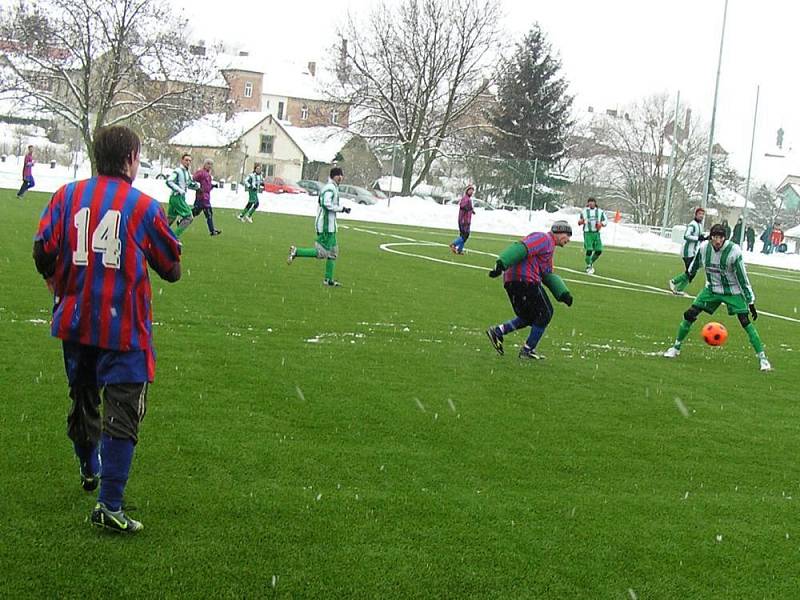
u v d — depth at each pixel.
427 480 5.88
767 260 44.25
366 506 5.31
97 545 4.53
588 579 4.57
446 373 9.32
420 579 4.42
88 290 4.52
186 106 48.84
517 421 7.58
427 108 61.09
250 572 4.36
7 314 10.38
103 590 4.09
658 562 4.85
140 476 5.52
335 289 15.74
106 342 4.54
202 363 8.77
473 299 16.05
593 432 7.45
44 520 4.78
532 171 52.09
